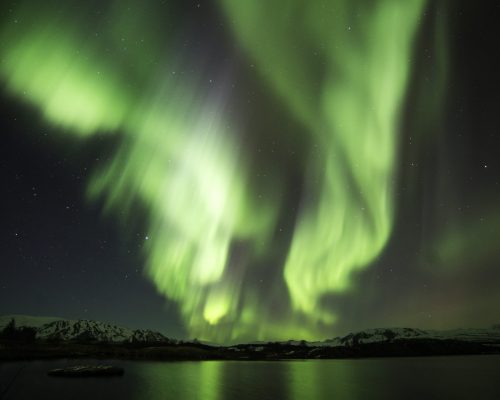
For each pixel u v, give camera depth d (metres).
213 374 64.38
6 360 85.06
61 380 48.31
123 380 50.03
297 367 90.50
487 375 63.38
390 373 70.56
